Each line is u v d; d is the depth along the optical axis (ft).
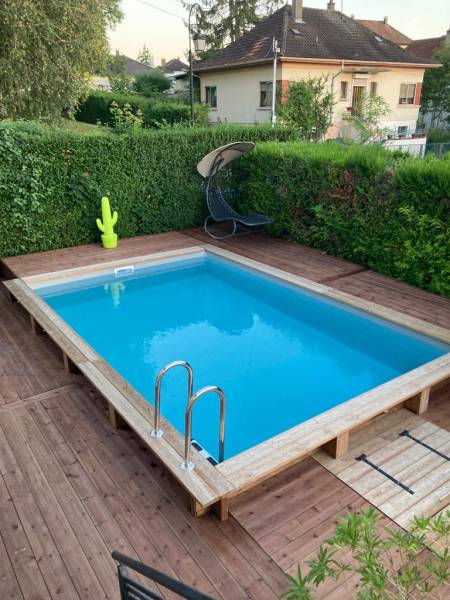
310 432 10.81
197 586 8.16
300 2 73.77
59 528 9.36
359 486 10.33
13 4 36.27
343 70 70.33
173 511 9.77
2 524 9.46
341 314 19.57
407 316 17.61
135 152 27.40
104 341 18.94
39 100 42.57
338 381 16.16
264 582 8.22
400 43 107.45
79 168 25.82
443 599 7.74
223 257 25.35
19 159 23.79
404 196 20.81
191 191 30.32
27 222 25.04
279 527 9.34
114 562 8.65
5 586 8.21
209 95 81.41
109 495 10.18
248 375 16.56
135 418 11.38
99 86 103.35
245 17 115.75
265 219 28.22
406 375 13.17
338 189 24.07
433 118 108.06
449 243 19.24
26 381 14.78
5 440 11.99
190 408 9.39
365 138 50.93
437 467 10.86
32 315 17.49
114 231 28.22
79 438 12.05
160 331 19.85
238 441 13.20
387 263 22.29
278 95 65.77
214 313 21.63
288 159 26.55
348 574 8.30
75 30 42.86
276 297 22.61
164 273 25.62
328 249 25.64
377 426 12.34
